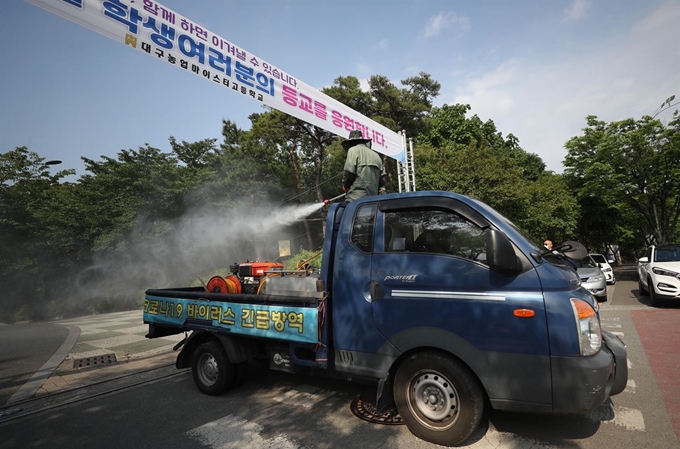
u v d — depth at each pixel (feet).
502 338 9.43
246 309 13.46
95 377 18.75
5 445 11.81
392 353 10.78
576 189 73.72
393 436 11.00
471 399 9.75
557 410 8.99
